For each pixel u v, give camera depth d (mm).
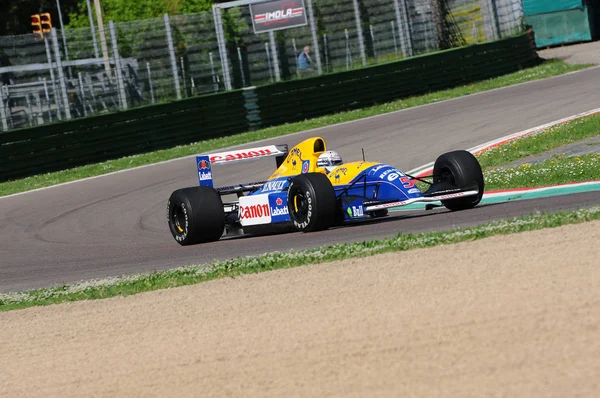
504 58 75062
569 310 14516
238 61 68250
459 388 12133
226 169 48875
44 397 14734
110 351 16969
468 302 15875
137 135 59312
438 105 61500
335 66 71438
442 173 27156
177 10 123125
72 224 38656
